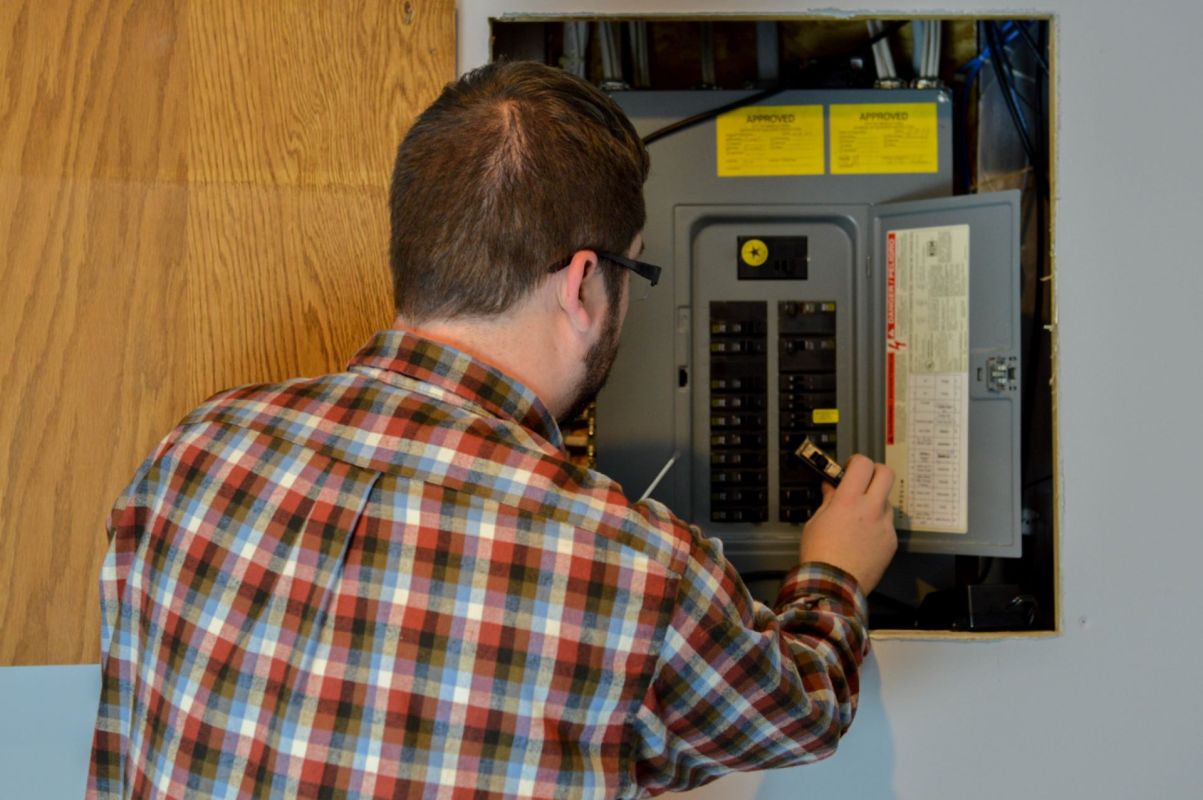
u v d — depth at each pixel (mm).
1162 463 963
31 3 912
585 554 569
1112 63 964
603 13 952
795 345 1090
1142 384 965
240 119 930
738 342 1090
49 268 914
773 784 967
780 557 1086
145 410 926
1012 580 1122
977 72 1152
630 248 688
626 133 679
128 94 920
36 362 915
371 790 546
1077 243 966
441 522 572
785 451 1090
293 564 582
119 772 675
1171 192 967
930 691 960
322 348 939
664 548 583
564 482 589
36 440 916
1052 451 1024
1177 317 966
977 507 1006
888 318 1052
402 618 562
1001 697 961
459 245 625
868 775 961
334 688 558
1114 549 962
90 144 918
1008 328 986
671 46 1156
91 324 919
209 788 570
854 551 847
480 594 563
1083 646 961
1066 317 964
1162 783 960
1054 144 965
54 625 916
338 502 586
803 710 623
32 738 918
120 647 664
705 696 598
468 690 556
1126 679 961
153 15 922
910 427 1038
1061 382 962
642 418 1091
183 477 634
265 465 611
